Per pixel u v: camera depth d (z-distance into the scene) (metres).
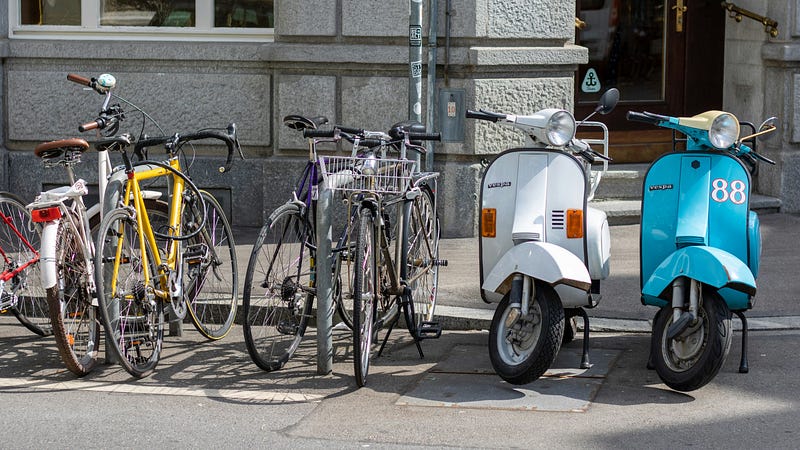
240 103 9.51
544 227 5.75
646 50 10.34
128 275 5.90
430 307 6.66
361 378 5.58
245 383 5.74
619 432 4.92
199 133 6.29
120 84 9.59
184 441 4.87
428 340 6.51
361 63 8.98
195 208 6.50
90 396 5.54
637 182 9.85
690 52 10.39
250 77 9.46
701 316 5.34
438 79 8.89
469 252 8.46
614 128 10.30
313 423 5.09
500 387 5.60
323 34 9.02
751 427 4.96
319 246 5.77
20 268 6.35
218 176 9.60
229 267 6.85
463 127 8.87
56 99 9.70
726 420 5.06
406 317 6.05
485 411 5.23
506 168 5.85
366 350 5.72
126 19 9.75
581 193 5.74
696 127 5.71
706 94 10.45
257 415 5.22
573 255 5.50
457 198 8.95
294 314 5.94
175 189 6.29
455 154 8.96
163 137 6.25
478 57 8.70
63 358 5.75
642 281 5.86
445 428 5.00
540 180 5.77
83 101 9.67
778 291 7.18
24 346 6.50
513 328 5.54
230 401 5.44
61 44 9.61
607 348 6.25
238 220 9.64
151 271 6.04
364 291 5.73
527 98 8.96
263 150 9.58
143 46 9.51
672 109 10.43
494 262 5.88
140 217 5.95
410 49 7.69
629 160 10.34
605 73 10.31
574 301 5.68
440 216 9.03
